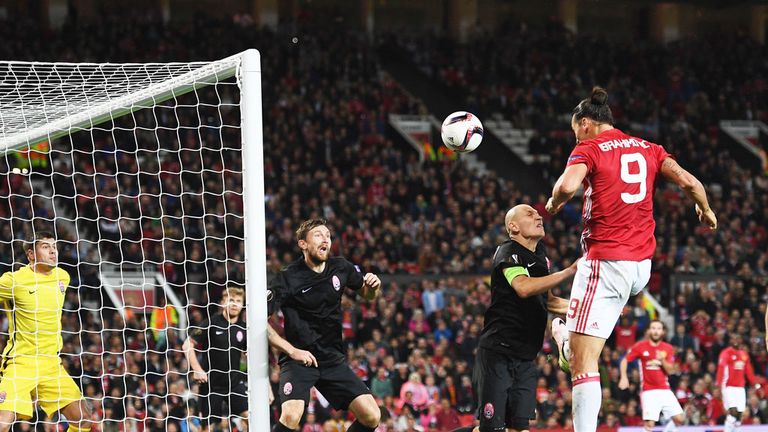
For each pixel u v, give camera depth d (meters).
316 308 26.66
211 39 101.81
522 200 88.62
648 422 50.56
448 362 60.16
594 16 131.62
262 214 26.39
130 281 63.44
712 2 114.94
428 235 79.31
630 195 22.80
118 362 51.31
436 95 111.75
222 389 36.69
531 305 27.42
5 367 31.69
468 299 67.25
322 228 26.48
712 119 114.69
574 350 23.03
